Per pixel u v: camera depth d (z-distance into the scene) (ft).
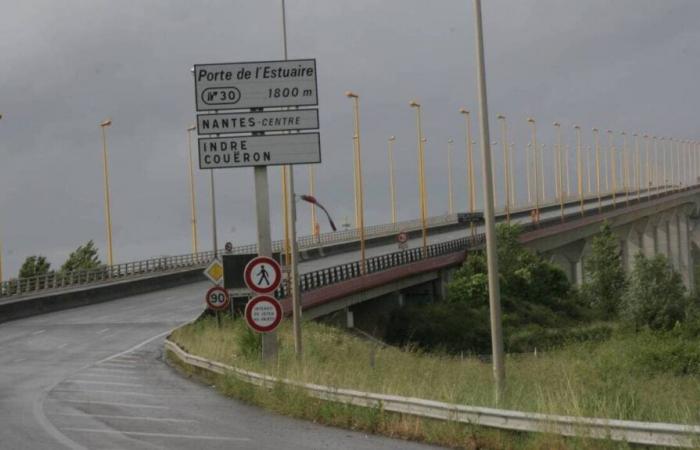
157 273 374.22
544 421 52.42
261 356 106.63
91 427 69.51
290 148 104.53
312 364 91.71
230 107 104.58
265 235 103.96
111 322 217.97
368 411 64.64
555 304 411.75
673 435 46.55
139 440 62.39
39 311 250.37
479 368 112.16
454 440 57.00
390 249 490.49
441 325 326.03
